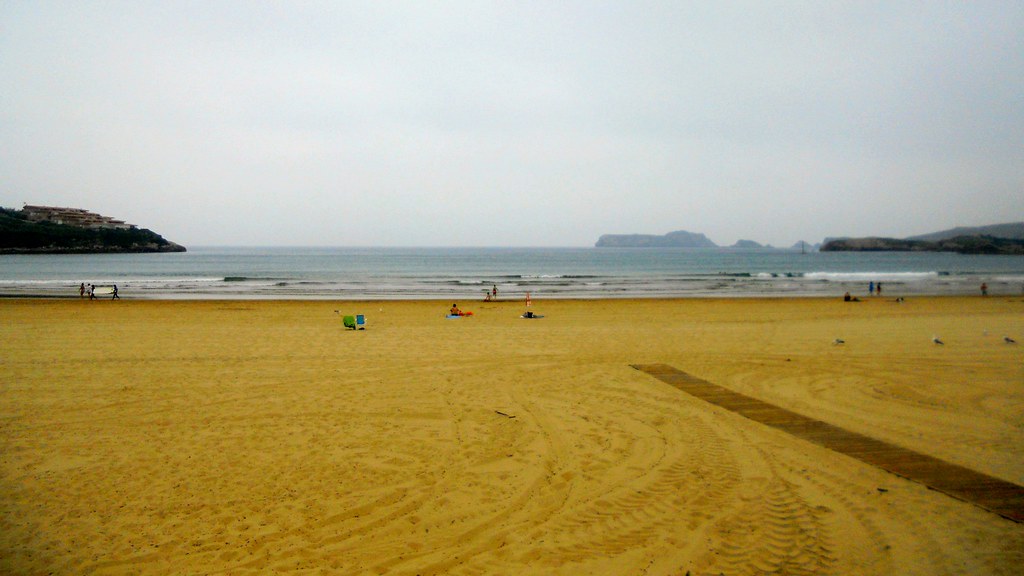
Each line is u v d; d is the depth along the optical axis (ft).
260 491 19.33
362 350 46.29
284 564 14.80
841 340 51.34
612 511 18.01
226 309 89.61
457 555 15.38
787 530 16.66
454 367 39.70
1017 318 74.59
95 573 14.25
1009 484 19.81
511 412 28.91
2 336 52.70
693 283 171.22
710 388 33.96
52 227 507.30
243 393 32.35
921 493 19.04
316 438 24.85
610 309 94.12
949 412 29.07
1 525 16.71
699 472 21.07
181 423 26.78
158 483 19.92
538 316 78.28
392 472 21.12
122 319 70.95
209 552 15.34
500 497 19.04
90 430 25.67
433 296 125.59
